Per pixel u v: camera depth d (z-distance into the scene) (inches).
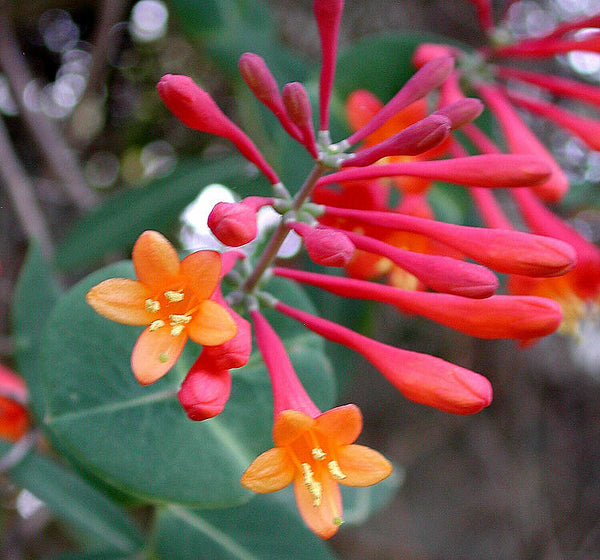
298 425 3.5
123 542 5.2
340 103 5.6
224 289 4.8
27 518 7.7
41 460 5.4
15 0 7.5
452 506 8.6
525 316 3.7
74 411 4.3
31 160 8.2
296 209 4.1
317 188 4.2
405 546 8.4
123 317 3.6
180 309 3.8
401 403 8.5
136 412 4.4
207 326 3.5
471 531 8.6
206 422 4.5
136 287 3.6
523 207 5.5
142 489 4.3
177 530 5.0
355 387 8.4
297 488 3.6
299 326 4.9
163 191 6.4
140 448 4.3
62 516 5.2
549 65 8.5
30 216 6.9
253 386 4.6
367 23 7.5
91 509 5.3
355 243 4.0
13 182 7.0
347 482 3.6
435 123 3.7
